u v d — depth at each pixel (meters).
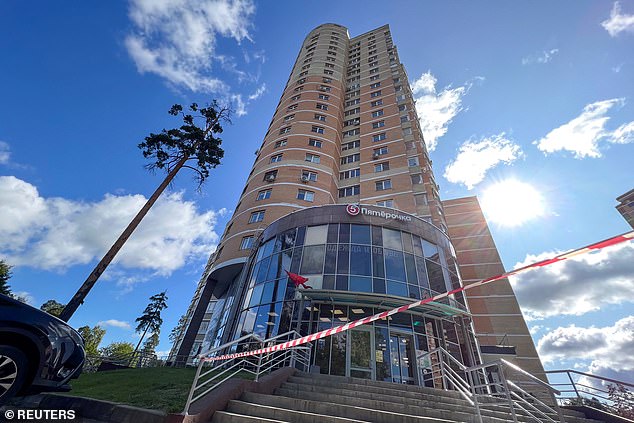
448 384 11.84
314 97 37.44
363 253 14.55
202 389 6.04
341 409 5.45
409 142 30.61
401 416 5.40
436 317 13.50
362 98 39.16
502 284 33.25
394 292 13.37
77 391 6.13
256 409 5.01
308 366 11.09
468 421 5.93
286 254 15.77
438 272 15.35
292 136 31.84
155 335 50.72
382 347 12.01
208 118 16.61
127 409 4.48
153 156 14.88
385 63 42.53
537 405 8.08
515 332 29.34
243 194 29.42
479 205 42.03
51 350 3.79
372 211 16.44
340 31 52.53
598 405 8.26
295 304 13.36
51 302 39.06
